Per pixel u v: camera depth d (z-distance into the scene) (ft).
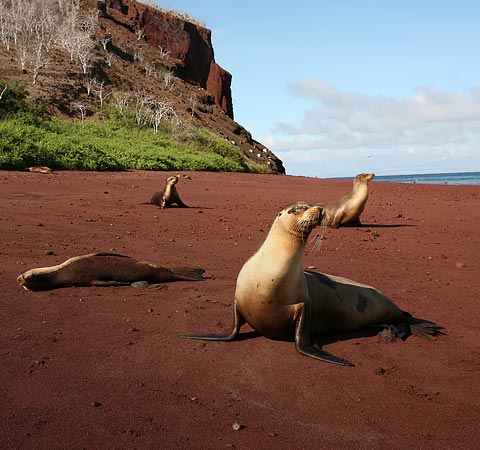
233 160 141.69
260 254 16.79
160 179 79.66
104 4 208.64
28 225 36.17
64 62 160.15
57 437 11.51
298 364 15.84
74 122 129.70
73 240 32.55
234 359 16.06
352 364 15.85
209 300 21.95
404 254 34.06
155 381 14.38
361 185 43.47
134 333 17.89
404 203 65.87
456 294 24.38
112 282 23.43
